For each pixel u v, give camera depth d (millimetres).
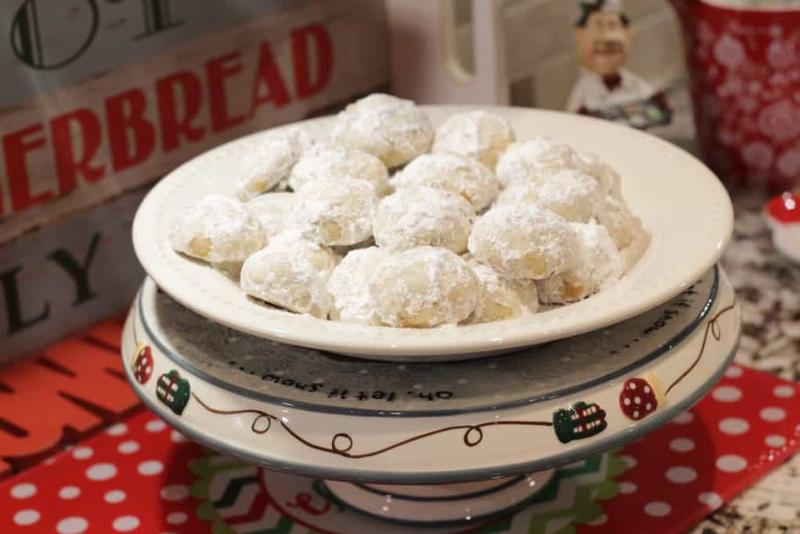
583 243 707
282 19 990
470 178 745
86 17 883
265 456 679
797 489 773
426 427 665
